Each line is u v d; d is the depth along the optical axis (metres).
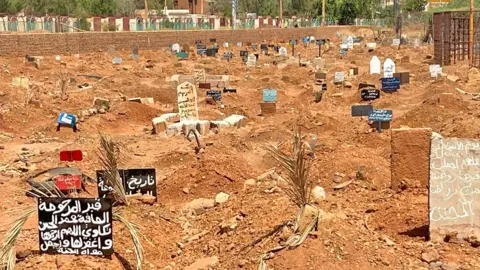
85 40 50.41
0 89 26.27
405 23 72.50
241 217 10.59
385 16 100.62
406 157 12.02
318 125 19.84
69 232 9.30
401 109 24.55
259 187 12.45
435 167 9.50
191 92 20.77
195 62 46.09
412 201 11.19
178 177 13.57
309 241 8.73
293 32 78.06
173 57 50.03
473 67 33.78
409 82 30.92
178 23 74.31
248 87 32.72
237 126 21.47
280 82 33.78
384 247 9.08
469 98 24.95
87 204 9.24
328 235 8.90
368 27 85.75
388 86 28.14
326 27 83.25
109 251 9.30
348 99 27.03
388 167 13.98
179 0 108.69
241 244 9.53
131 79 34.78
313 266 8.36
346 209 10.91
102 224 9.25
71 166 15.80
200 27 76.75
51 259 9.21
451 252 8.98
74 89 29.12
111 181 11.65
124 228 10.54
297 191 9.52
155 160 16.73
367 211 10.84
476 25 42.88
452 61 41.28
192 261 9.72
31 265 9.10
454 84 28.53
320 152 15.61
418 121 20.12
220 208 11.80
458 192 9.46
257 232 9.70
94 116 22.78
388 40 65.12
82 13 70.31
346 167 13.89
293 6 112.75
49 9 72.44
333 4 99.50
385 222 10.30
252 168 14.52
